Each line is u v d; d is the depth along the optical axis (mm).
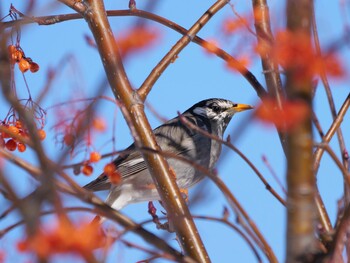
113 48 8797
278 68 8031
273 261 5832
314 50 4059
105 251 4910
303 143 4441
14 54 8047
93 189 13383
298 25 4031
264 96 8250
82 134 5914
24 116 4301
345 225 5383
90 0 8938
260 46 5410
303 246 4641
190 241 7812
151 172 8562
